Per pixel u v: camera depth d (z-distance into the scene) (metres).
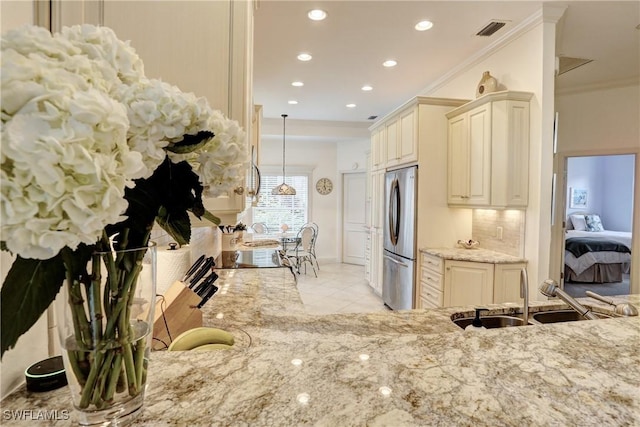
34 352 0.76
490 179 3.16
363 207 7.51
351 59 3.87
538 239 2.98
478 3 2.77
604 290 5.42
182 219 0.60
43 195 0.38
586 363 0.85
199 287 1.42
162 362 0.82
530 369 0.82
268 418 0.63
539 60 2.93
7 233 0.38
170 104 0.53
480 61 3.70
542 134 2.93
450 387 0.74
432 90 4.68
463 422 0.63
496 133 3.12
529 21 2.97
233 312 1.62
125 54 0.54
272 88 4.88
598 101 4.37
